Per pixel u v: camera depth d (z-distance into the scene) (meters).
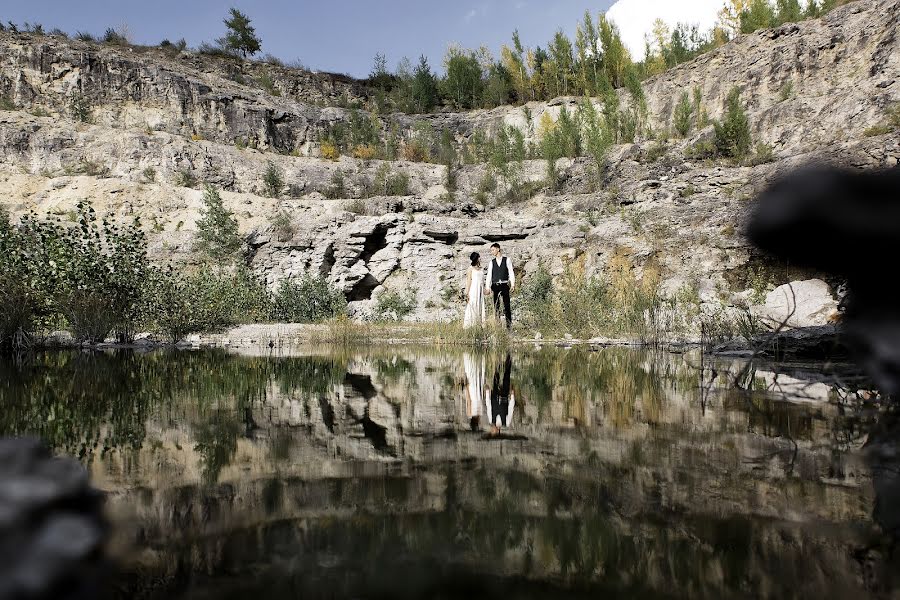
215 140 36.91
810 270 0.59
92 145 30.84
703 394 3.30
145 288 10.30
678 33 49.12
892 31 24.38
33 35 36.09
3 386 3.98
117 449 1.99
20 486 0.87
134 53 40.69
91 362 6.05
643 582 0.96
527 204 27.58
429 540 1.15
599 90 42.16
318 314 16.50
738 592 0.92
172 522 1.25
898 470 1.60
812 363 4.58
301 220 21.94
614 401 3.14
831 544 1.11
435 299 19.81
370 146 40.12
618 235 17.75
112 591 0.90
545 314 11.62
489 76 53.44
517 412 2.83
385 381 4.39
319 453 1.94
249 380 4.44
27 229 9.06
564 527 1.21
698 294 12.16
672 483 1.53
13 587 0.72
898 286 0.58
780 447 1.91
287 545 1.12
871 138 15.52
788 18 40.03
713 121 27.09
